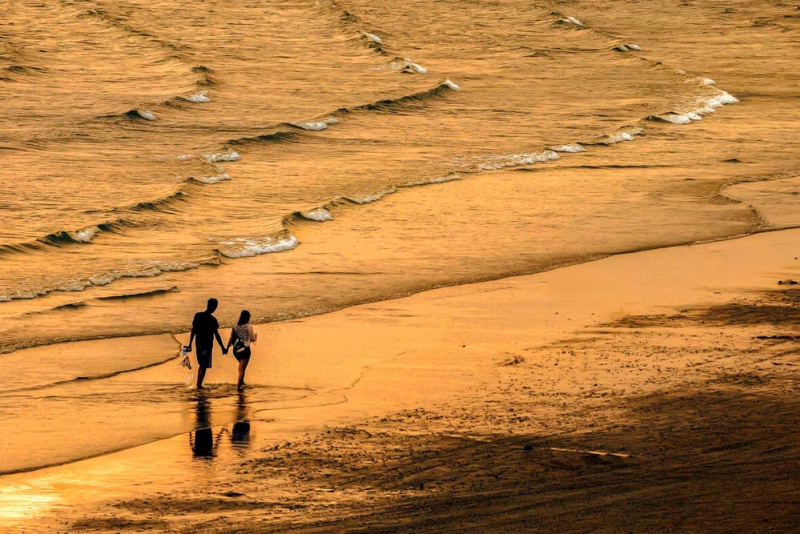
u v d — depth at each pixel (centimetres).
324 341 6488
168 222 9950
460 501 3834
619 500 3725
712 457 4250
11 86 17375
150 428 4931
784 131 16938
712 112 18588
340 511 3784
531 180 12625
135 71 19538
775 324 6725
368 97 18288
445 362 6009
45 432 4862
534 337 6531
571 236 9744
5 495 4056
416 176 12588
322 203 10844
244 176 12350
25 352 6181
